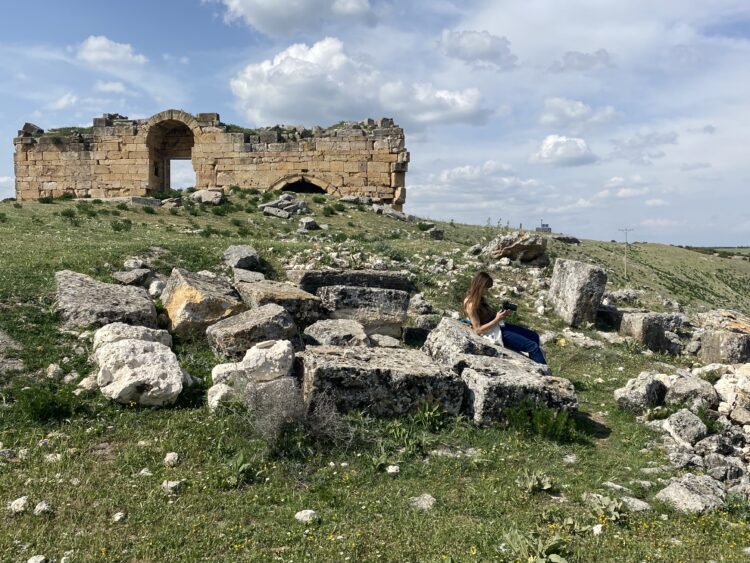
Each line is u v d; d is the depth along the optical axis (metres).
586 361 12.84
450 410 8.37
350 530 5.65
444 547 5.38
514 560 5.12
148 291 12.70
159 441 7.30
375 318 12.46
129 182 40.69
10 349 9.20
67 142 41.03
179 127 42.62
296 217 30.61
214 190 33.12
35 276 12.07
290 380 7.95
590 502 6.28
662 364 12.84
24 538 5.40
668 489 6.58
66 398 7.93
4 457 6.88
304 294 12.02
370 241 25.55
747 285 50.88
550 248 38.28
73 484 6.36
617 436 8.58
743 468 7.62
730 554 5.36
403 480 6.81
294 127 42.19
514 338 10.88
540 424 8.05
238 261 15.66
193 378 8.94
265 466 6.85
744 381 9.60
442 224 38.84
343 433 7.48
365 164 39.59
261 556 5.19
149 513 5.86
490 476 6.96
